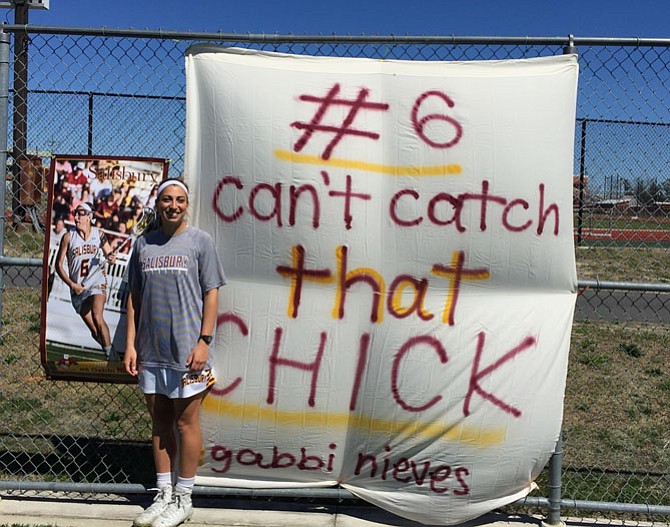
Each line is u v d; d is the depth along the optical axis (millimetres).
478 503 3359
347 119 3229
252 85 3246
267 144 3234
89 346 3395
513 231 3236
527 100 3211
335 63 3271
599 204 6547
